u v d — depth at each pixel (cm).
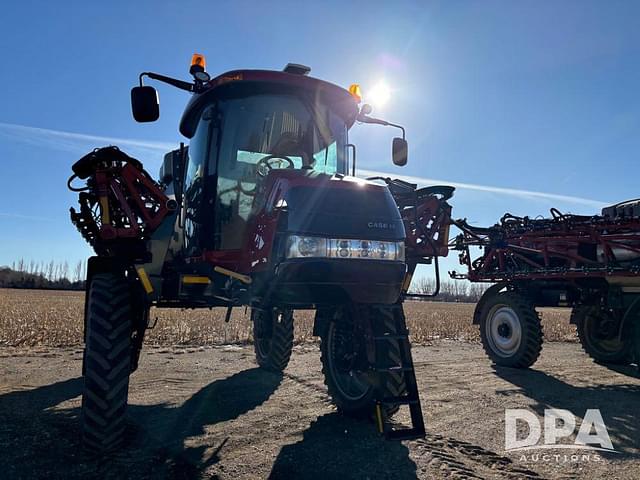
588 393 606
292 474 332
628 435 433
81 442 388
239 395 566
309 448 385
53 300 3475
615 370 796
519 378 710
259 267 420
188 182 522
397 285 421
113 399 365
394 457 368
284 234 397
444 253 581
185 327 1302
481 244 879
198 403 526
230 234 467
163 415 476
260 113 479
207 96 480
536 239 809
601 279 773
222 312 1964
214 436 412
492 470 347
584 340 904
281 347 711
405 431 383
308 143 492
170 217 484
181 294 457
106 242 438
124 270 437
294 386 619
